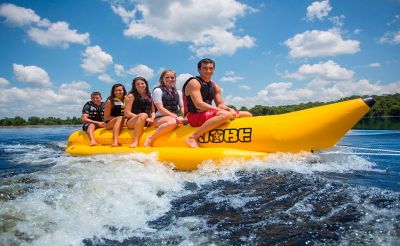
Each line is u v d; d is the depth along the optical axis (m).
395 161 3.92
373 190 2.61
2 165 4.96
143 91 5.59
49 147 8.05
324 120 3.74
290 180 3.03
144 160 4.21
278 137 3.93
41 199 2.61
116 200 2.67
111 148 5.12
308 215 2.20
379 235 1.86
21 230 2.11
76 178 3.26
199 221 2.27
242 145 4.16
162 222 2.29
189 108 4.70
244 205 2.49
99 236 2.10
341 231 1.93
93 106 6.61
